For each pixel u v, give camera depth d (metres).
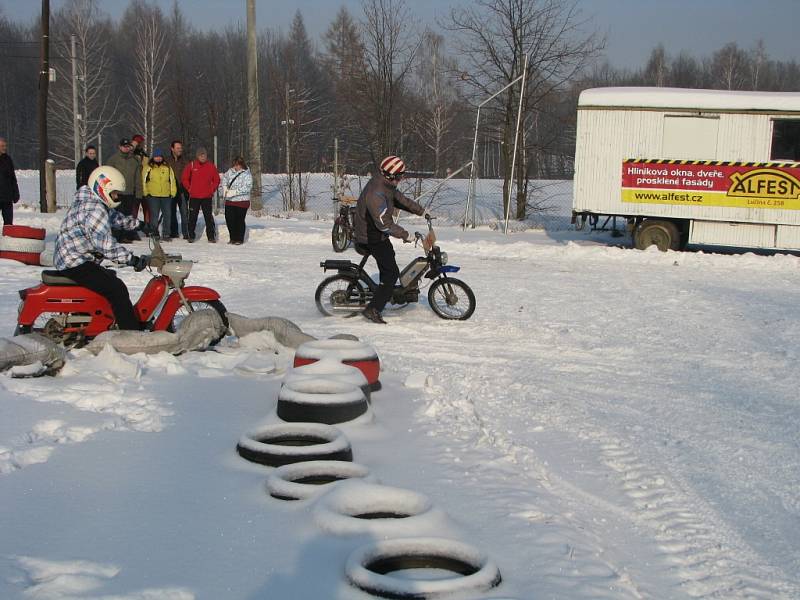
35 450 5.26
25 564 3.76
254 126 28.86
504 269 16.44
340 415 5.97
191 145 41.22
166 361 7.77
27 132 72.06
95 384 6.94
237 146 58.00
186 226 20.48
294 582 3.68
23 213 23.84
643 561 4.30
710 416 7.09
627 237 22.61
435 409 6.68
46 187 24.95
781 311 12.19
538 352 9.48
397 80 32.03
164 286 8.41
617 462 5.81
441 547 3.90
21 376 7.03
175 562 3.86
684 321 11.37
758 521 4.91
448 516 4.39
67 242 7.94
